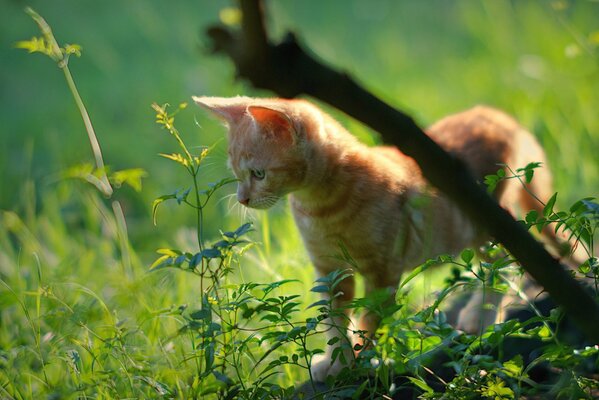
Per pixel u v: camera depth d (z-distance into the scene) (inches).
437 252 199.6
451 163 97.1
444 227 200.2
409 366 146.6
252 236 247.3
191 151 352.2
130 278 199.6
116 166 375.9
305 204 193.3
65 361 165.5
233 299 159.5
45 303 199.3
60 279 205.8
